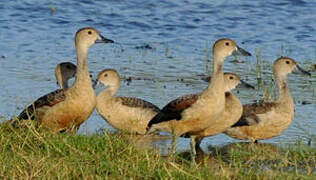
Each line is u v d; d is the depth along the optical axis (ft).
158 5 85.35
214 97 46.78
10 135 43.96
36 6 83.35
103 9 84.07
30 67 65.57
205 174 40.45
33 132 43.83
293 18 81.92
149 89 60.39
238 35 77.92
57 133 46.73
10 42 73.15
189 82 62.39
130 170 40.27
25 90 59.26
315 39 76.33
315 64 66.64
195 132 48.21
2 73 63.57
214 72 47.39
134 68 66.33
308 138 50.83
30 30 77.41
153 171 40.11
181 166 41.32
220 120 49.29
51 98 48.73
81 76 48.52
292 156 45.37
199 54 71.15
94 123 54.34
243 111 51.80
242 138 52.06
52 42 73.92
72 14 82.53
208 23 80.94
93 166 40.75
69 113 48.52
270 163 44.16
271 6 84.79
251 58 70.28
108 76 53.26
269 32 78.54
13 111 54.13
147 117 53.21
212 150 48.91
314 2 85.30
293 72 53.31
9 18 80.28
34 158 41.22
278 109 51.70
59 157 41.98
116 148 43.32
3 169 39.60
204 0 86.63
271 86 61.57
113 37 76.84
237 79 53.42
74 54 70.33
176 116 47.26
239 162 42.29
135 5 85.40
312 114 55.26
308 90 60.64
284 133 52.37
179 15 82.79
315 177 40.70
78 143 43.78
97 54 70.64
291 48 73.41
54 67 65.98
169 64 67.67
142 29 79.51
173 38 76.84
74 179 39.55
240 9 84.07
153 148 46.26
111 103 53.26
